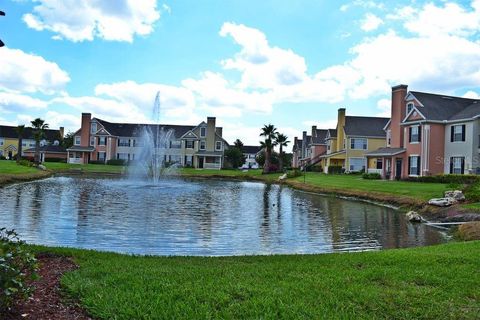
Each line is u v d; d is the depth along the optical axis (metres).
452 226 18.62
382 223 19.53
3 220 17.19
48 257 8.67
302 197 33.03
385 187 33.12
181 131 85.50
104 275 7.23
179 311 5.54
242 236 15.43
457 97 44.31
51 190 31.53
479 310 5.93
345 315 5.58
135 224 17.36
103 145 81.69
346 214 22.62
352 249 13.52
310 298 6.20
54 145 91.81
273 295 6.26
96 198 26.83
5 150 97.81
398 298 6.29
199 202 26.92
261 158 86.19
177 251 12.66
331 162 66.31
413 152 41.50
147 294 6.16
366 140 61.84
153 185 40.09
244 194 34.88
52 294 6.23
